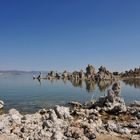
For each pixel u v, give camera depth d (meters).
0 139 24.03
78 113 36.72
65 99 69.69
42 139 24.25
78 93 88.50
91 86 127.19
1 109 49.75
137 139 25.84
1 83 154.12
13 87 116.81
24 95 78.19
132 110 39.75
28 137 24.69
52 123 28.77
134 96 80.12
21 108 51.62
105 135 26.69
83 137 25.00
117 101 43.56
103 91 97.31
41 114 37.19
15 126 28.14
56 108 33.62
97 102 45.53
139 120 34.50
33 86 125.06
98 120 32.62
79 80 195.88
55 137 24.19
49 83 154.12
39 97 73.25
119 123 31.84
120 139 25.81
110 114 38.97
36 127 27.61
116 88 46.19
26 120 30.39
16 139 24.39
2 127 26.33
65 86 126.12
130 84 148.25
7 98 69.25
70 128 26.89
